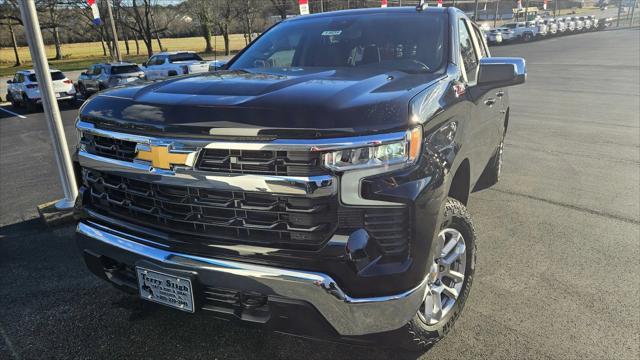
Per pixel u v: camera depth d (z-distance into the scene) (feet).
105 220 8.27
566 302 10.19
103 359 8.70
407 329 7.66
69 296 10.96
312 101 6.72
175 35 260.83
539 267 11.73
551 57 85.05
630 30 169.17
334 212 6.55
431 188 6.91
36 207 17.56
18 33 213.05
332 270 6.55
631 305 10.04
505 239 13.34
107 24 155.33
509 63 10.38
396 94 7.18
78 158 8.52
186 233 7.32
